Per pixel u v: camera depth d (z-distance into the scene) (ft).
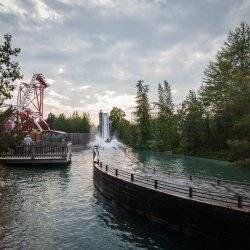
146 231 64.95
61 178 126.93
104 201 91.04
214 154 214.69
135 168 152.97
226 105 190.80
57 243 58.85
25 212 78.43
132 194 78.64
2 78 61.00
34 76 254.68
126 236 62.28
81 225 69.15
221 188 82.74
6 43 60.54
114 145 373.81
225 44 227.40
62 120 430.20
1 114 71.56
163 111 341.41
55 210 80.69
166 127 315.17
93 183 119.14
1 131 71.36
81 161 191.83
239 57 220.43
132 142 387.34
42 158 155.84
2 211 78.79
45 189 105.29
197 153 233.35
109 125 442.09
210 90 246.27
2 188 105.29
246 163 124.36
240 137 200.75
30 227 67.41
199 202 58.90
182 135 261.85
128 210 80.38
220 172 145.59
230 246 53.26
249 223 50.75
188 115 256.11
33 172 139.64
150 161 199.11
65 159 157.79
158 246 57.00
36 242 59.21
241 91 172.24
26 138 173.88
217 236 55.36
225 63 230.89
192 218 60.08
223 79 231.91
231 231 53.16
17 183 114.32
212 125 235.81
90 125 473.67
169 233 63.36
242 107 172.24
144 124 346.74
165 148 297.74
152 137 341.21
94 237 61.93
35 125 259.39
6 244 57.93
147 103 349.82
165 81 350.02
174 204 64.39
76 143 339.98
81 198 94.43
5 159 152.87
